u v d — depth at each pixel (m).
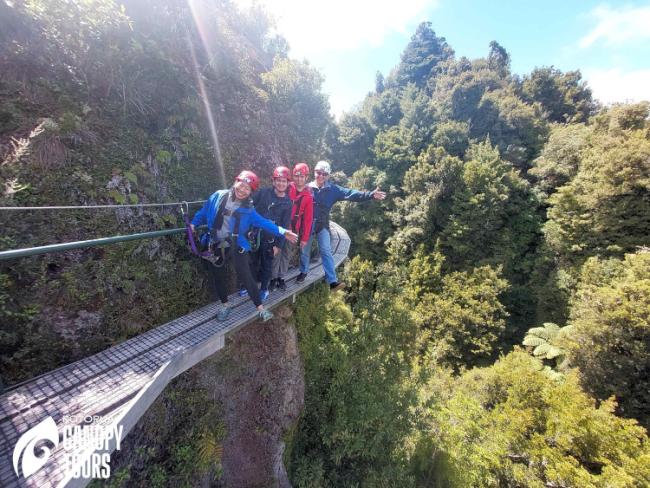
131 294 4.16
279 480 6.68
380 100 41.06
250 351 6.30
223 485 5.51
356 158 35.38
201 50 6.44
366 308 9.65
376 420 8.21
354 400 8.30
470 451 10.38
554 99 45.47
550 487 9.27
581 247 19.84
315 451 8.11
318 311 8.71
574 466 8.77
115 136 4.38
